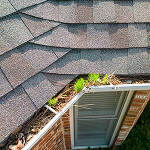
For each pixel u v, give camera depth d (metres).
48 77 2.29
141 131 4.92
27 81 2.09
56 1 2.47
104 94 3.13
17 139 2.23
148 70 2.52
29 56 2.13
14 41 2.01
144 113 5.38
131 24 2.52
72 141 4.50
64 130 3.78
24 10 2.14
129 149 4.57
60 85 2.37
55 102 2.35
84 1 2.50
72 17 2.44
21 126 2.32
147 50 2.54
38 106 2.10
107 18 2.47
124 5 2.53
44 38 2.27
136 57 2.52
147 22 2.52
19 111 1.95
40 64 2.20
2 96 1.89
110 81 2.62
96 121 3.96
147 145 4.61
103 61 2.51
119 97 3.24
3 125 1.83
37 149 2.76
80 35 2.47
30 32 2.15
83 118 3.79
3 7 1.98
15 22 2.05
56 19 2.38
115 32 2.51
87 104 3.33
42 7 2.30
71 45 2.43
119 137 4.44
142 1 2.55
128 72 2.52
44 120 2.36
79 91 2.50
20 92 2.01
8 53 1.98
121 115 3.71
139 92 3.00
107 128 4.27
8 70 1.94
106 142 4.89
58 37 2.37
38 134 2.10
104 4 2.49
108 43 2.48
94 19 2.46
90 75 2.54
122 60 2.53
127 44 2.50
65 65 2.43
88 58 2.50
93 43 2.47
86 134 4.45
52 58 2.31
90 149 4.89
